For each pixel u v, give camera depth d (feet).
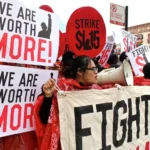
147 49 9.98
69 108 4.95
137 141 6.56
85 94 5.23
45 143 4.72
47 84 4.68
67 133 4.90
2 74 4.57
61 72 6.16
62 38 6.56
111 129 5.79
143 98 6.77
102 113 5.58
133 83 7.18
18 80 4.81
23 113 4.93
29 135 5.15
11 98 4.73
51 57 5.42
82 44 6.98
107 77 6.27
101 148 5.51
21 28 4.84
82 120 5.15
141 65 9.67
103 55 10.73
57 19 5.52
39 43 5.16
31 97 5.05
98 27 7.11
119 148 5.99
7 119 4.68
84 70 5.47
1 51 4.57
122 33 12.66
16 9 4.76
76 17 6.86
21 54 4.86
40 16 5.18
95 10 7.02
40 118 4.76
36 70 5.08
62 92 4.84
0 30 4.55
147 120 6.89
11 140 5.00
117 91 5.99
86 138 5.19
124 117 6.17
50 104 4.73
